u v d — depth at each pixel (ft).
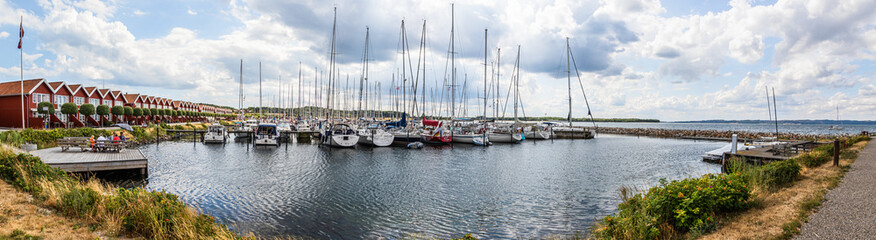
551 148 147.13
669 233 27.58
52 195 34.91
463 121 242.37
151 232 30.42
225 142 150.71
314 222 44.88
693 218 28.19
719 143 184.55
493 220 46.32
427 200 55.88
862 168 47.55
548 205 53.36
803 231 24.13
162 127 188.85
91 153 76.23
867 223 24.93
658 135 245.86
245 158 104.01
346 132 142.41
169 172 77.51
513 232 41.91
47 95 146.00
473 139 153.58
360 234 40.98
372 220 45.98
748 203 31.37
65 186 36.96
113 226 30.35
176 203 34.60
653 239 26.99
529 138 196.13
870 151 71.51
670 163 102.42
